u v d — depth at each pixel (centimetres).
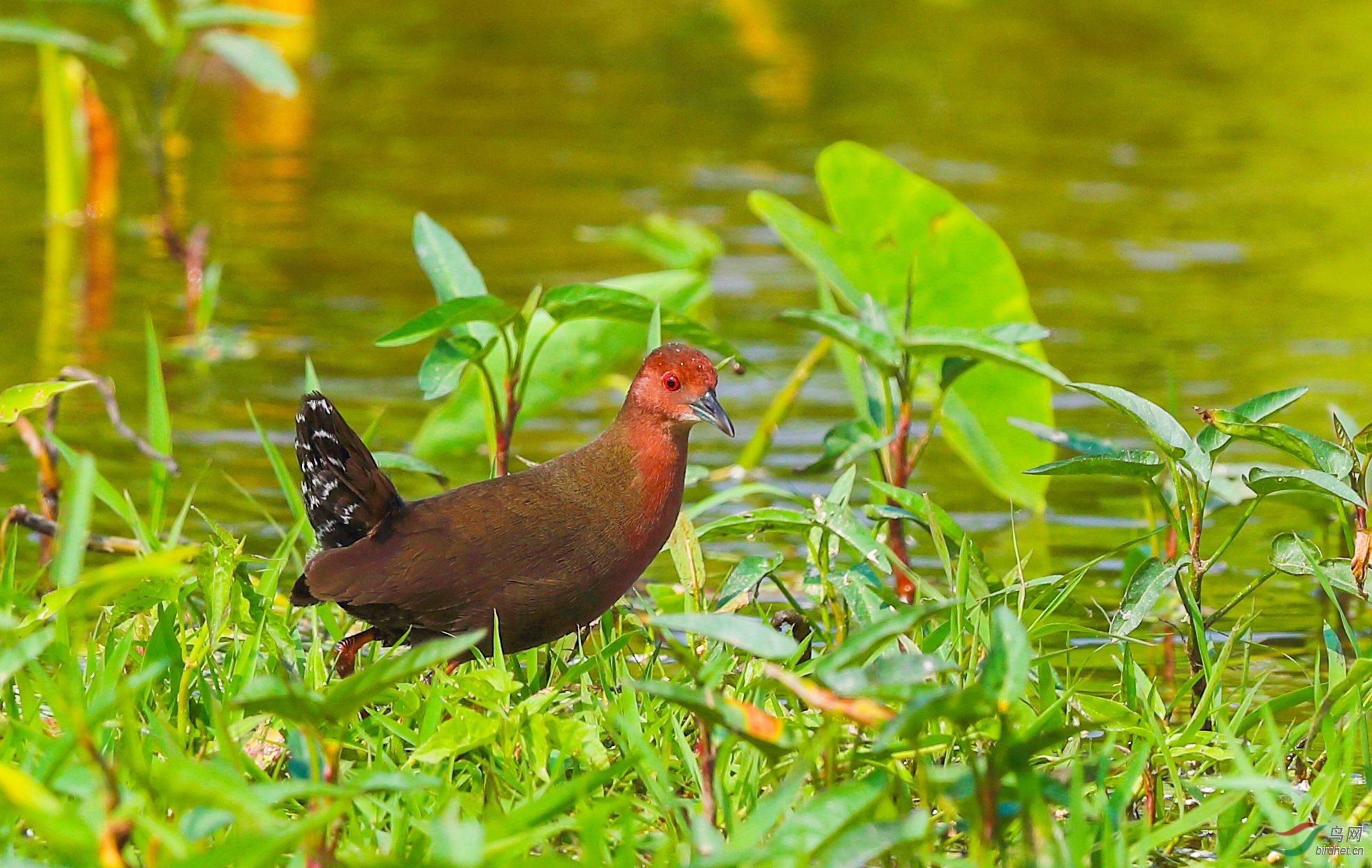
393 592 736
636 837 606
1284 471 715
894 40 3259
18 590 774
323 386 1423
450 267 946
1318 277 1834
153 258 1822
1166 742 683
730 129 2519
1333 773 648
